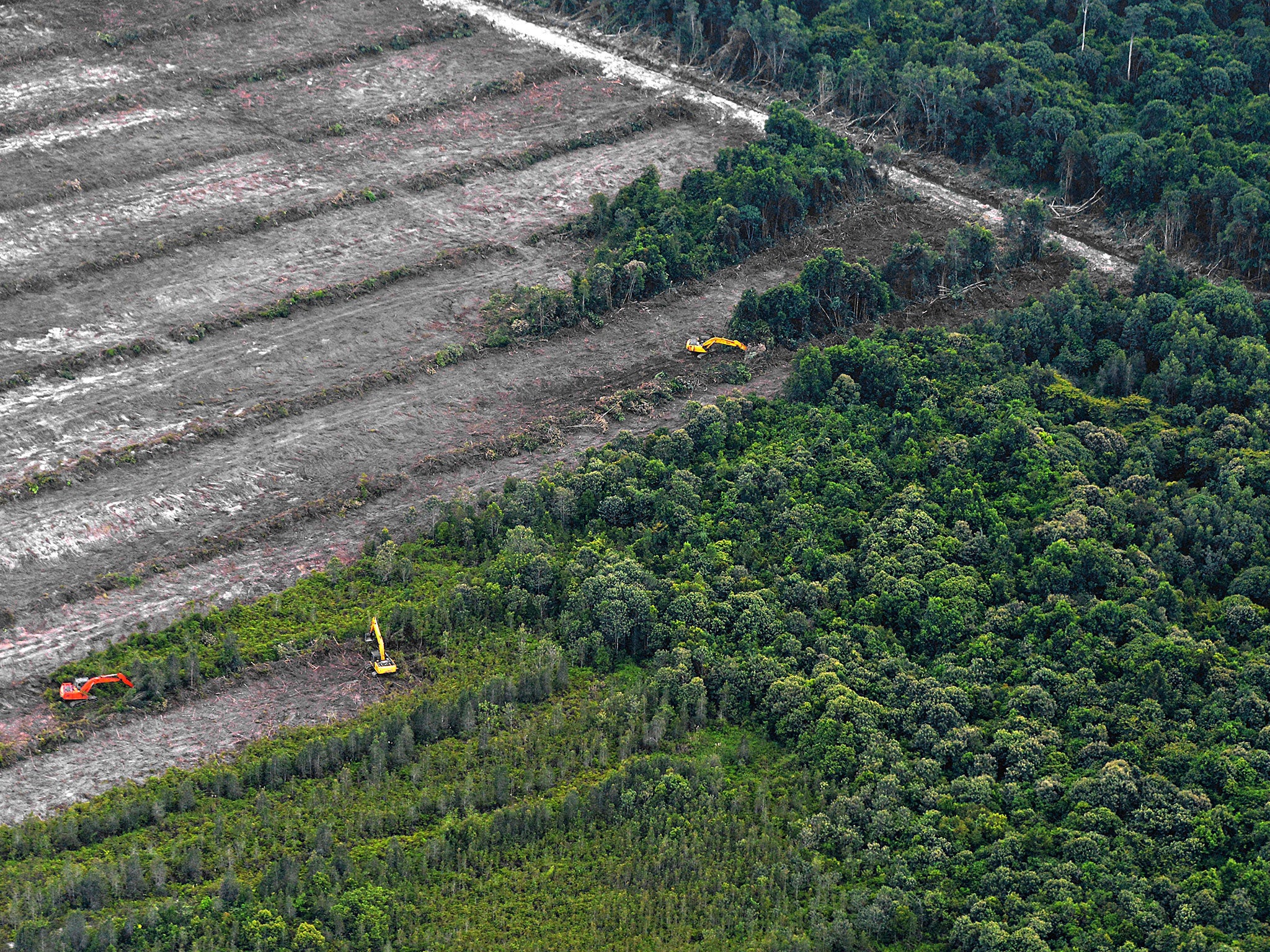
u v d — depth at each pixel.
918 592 143.25
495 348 176.50
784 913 118.81
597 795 126.44
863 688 135.38
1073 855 120.19
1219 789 125.19
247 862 119.69
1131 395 170.75
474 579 145.50
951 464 159.00
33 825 121.00
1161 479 161.25
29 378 164.88
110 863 117.50
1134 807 124.06
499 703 135.25
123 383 166.38
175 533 150.00
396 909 116.88
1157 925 115.06
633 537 152.25
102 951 110.94
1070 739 130.88
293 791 126.25
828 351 172.00
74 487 153.38
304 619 142.25
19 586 142.88
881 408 170.25
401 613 141.75
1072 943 114.50
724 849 123.44
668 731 134.00
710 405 166.75
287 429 163.00
